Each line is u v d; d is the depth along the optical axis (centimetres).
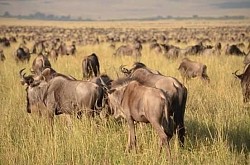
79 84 2934
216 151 2366
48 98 3038
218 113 3055
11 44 14162
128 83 2592
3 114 3256
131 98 2502
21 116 3303
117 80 2748
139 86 2492
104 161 2395
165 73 5400
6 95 4188
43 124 2914
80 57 8462
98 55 9150
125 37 19025
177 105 2605
